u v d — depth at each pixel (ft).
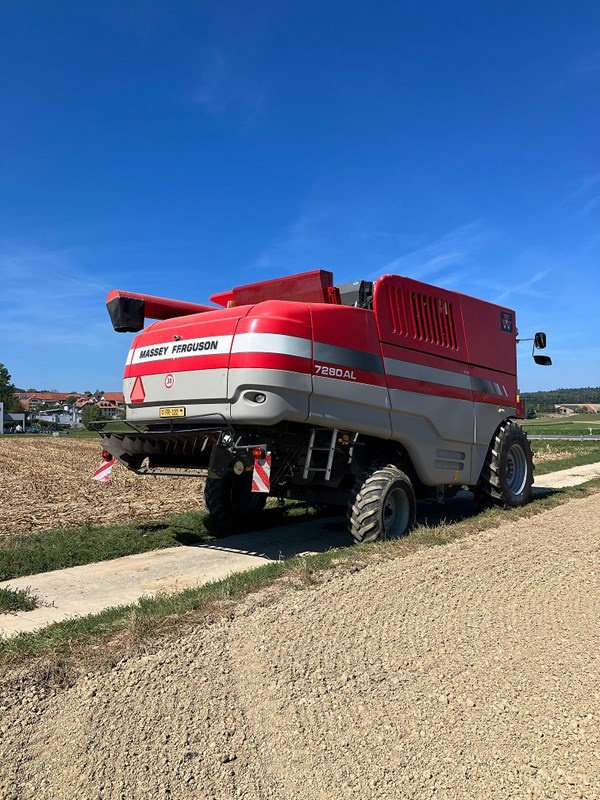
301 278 22.97
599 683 11.39
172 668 11.57
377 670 11.73
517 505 30.01
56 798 8.24
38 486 49.62
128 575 20.58
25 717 9.96
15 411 400.88
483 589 16.43
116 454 24.61
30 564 21.43
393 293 23.93
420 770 8.83
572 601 15.89
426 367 24.93
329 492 24.57
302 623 13.82
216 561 22.52
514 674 11.70
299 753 9.18
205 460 23.65
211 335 20.88
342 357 21.43
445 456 25.99
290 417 20.11
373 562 18.84
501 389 29.89
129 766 8.82
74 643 12.85
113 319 23.30
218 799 8.26
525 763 8.98
